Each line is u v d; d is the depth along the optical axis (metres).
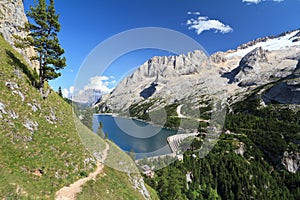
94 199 23.86
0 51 34.97
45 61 36.09
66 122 33.59
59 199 21.31
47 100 34.91
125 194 28.78
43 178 22.39
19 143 24.11
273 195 83.75
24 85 32.53
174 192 46.19
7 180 19.47
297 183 87.12
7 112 26.20
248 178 85.69
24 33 50.62
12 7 50.97
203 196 68.75
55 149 26.64
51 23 36.06
